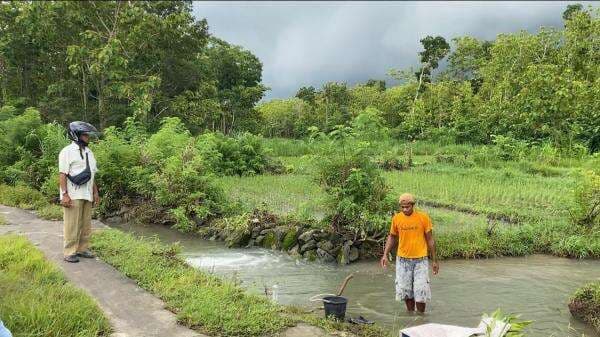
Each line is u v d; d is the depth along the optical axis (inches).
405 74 2138.3
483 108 1540.4
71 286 247.0
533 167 961.5
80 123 323.6
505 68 1638.8
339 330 233.9
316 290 331.0
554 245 448.1
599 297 281.4
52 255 332.8
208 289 259.9
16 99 1213.7
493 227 460.1
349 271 381.7
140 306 244.7
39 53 1274.6
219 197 554.3
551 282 356.8
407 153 1157.1
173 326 221.3
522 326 178.5
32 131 697.6
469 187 730.2
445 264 406.0
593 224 482.6
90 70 1123.3
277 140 1622.8
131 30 1175.0
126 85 1154.0
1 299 216.8
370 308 297.9
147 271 289.7
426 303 308.3
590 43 1382.9
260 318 229.5
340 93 2217.0
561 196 624.4
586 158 1039.0
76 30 1214.3
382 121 460.4
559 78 1157.1
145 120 1173.7
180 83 1346.0
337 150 439.8
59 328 197.8
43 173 650.2
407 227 290.0
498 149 1114.1
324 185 446.0
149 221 557.9
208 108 1320.1
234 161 925.2
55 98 1227.2
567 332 265.6
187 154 580.1
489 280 360.5
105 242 357.4
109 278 287.1
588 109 1163.3
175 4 1298.0
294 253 426.3
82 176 319.6
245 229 461.4
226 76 1831.9
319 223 445.4
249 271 376.5
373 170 435.2
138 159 601.6
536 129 1227.9
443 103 1734.7
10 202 552.7
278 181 778.2
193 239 487.5
